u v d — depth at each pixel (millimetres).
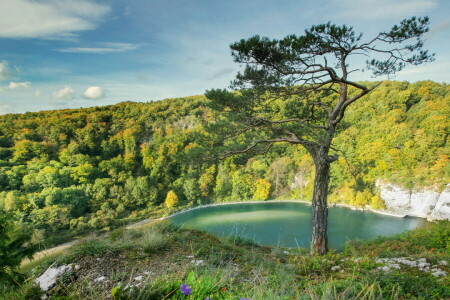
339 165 66375
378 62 8133
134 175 85000
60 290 2971
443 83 82250
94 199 67688
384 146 64875
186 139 95688
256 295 2279
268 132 10617
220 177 78500
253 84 8914
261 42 7668
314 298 2191
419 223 48062
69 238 47812
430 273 4031
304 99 10594
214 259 4523
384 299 2273
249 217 53969
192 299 2066
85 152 94562
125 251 4734
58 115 111688
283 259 6242
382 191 60469
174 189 78188
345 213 55906
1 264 6598
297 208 62938
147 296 1973
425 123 67625
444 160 58812
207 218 55750
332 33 7395
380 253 7398
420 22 7199
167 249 5203
